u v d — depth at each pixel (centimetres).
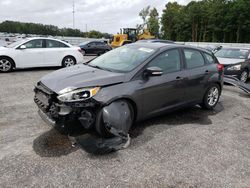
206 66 549
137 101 406
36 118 470
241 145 404
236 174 320
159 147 380
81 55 1170
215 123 496
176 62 484
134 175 307
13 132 406
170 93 462
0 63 985
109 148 359
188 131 446
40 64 1062
